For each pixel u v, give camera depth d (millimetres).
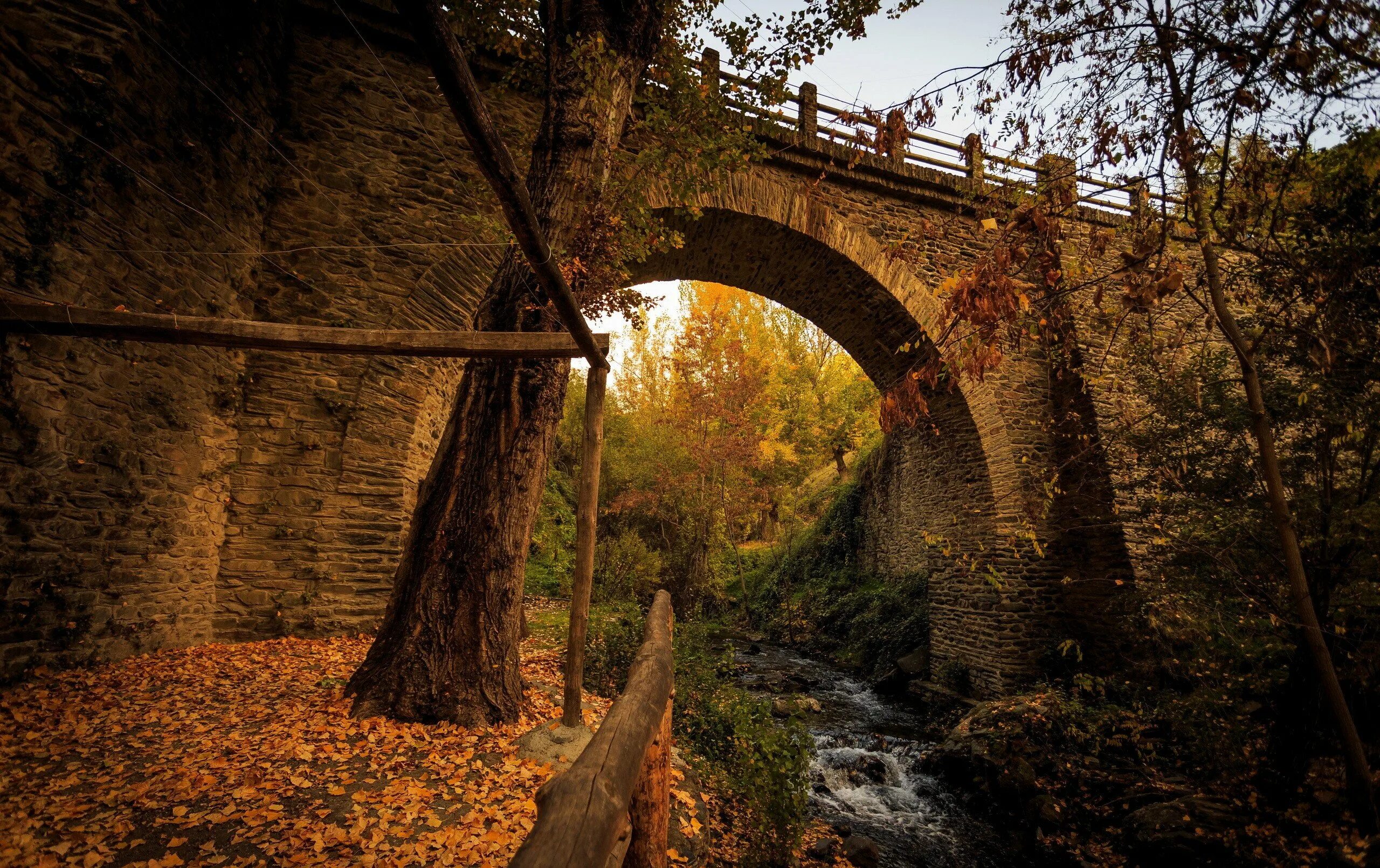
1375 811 3432
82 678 4098
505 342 3484
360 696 3811
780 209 8289
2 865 2148
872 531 14391
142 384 4824
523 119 7266
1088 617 8375
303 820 2631
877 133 3561
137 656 4766
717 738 4672
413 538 4090
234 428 5895
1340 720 3469
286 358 6152
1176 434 5320
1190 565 5227
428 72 7090
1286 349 4445
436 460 4168
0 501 3760
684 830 3203
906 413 3785
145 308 4766
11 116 3764
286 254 6195
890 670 10359
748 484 15672
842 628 12844
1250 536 4637
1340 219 3805
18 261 3779
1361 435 4168
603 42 4199
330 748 3287
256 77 5926
